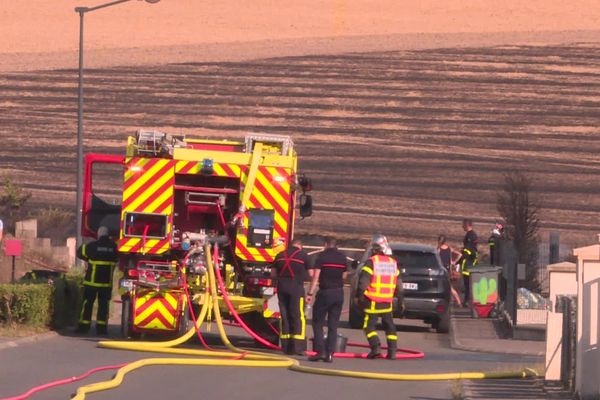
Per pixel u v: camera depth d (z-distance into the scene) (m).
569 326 50.44
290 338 66.69
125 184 70.88
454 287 121.88
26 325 71.06
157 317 68.56
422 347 79.56
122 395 46.94
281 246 70.81
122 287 69.50
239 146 76.81
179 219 73.12
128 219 70.62
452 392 50.31
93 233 75.50
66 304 76.62
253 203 71.19
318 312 63.94
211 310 70.88
